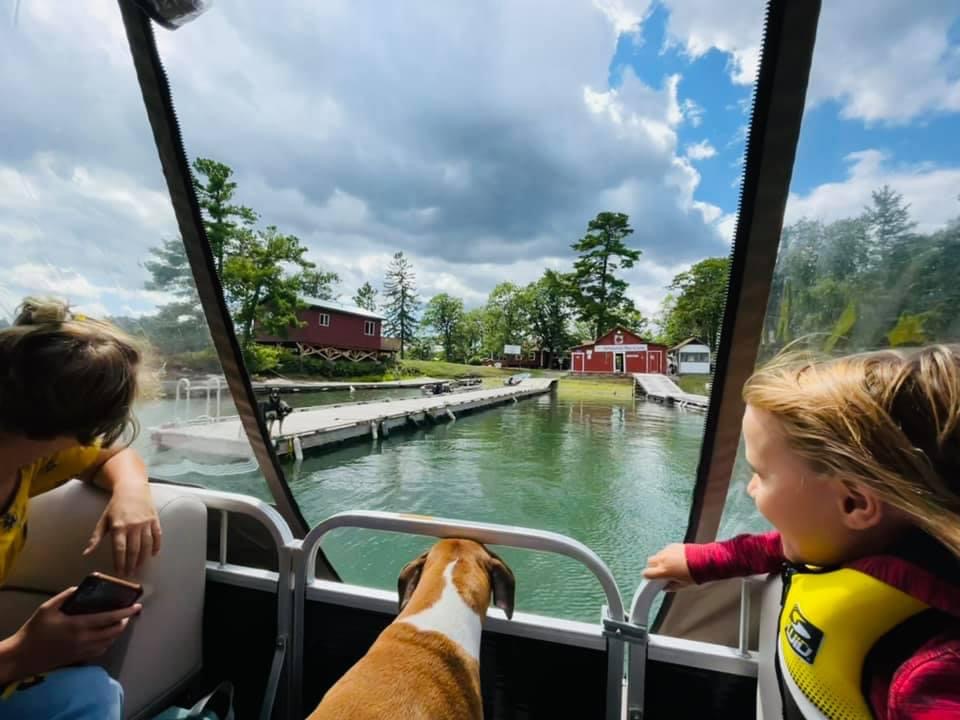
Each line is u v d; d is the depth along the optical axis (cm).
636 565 548
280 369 3102
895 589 56
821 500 63
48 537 106
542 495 842
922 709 50
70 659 79
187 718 96
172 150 131
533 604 389
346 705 84
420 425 1662
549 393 3334
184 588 116
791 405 65
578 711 101
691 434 1538
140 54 122
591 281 5031
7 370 70
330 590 116
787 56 84
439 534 109
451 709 90
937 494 54
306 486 898
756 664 92
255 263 2864
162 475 171
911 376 59
